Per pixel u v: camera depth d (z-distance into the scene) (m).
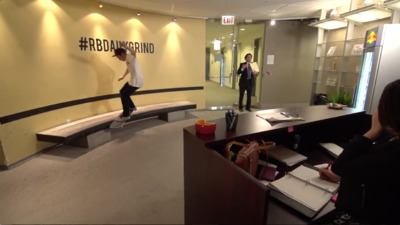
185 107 5.04
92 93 4.06
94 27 3.96
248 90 5.97
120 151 3.29
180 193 2.27
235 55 7.94
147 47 4.90
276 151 1.83
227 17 5.19
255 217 0.96
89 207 2.05
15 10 2.81
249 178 0.98
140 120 4.97
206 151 1.33
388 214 1.02
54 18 3.33
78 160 2.99
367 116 2.12
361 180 1.00
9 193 2.26
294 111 2.21
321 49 5.27
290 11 5.01
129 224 1.85
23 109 2.95
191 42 5.53
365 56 3.19
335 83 4.72
